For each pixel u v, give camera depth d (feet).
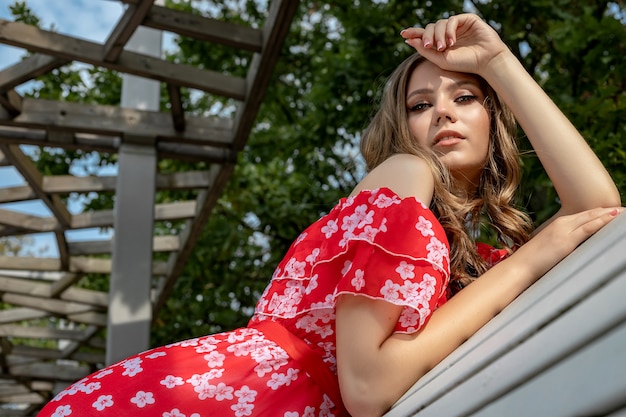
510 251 4.94
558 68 17.02
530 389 1.61
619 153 11.31
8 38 13.53
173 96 15.53
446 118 4.50
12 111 15.96
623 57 13.35
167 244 22.95
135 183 16.97
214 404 3.87
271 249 26.43
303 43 26.50
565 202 4.41
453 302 3.47
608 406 1.34
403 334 3.39
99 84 27.07
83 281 34.55
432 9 17.28
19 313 30.73
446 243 3.68
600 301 1.44
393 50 17.94
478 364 1.96
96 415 3.88
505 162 4.89
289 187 24.06
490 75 4.45
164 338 27.73
